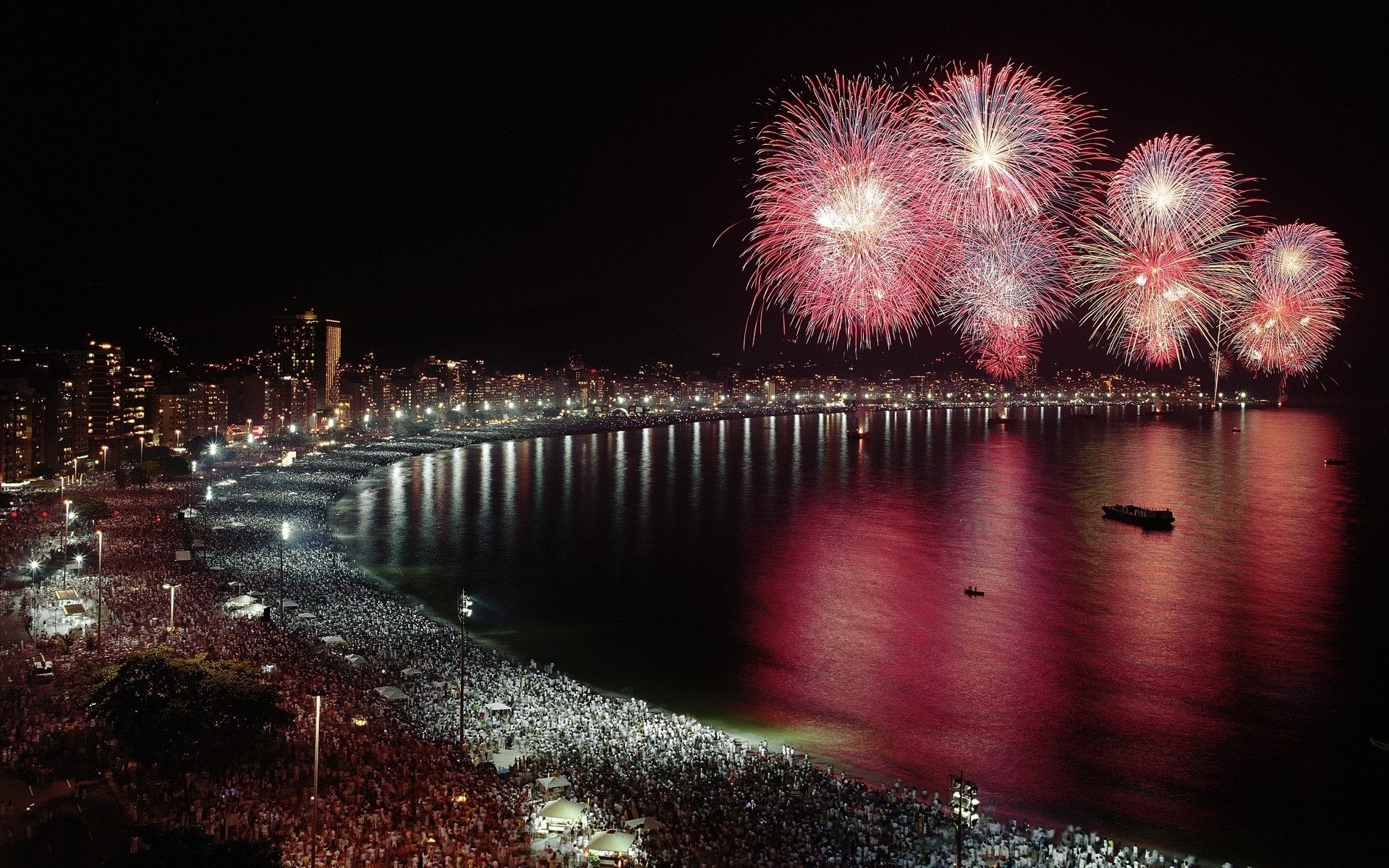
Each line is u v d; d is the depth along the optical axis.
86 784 49.09
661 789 55.31
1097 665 89.62
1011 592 120.25
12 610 83.75
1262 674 87.12
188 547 119.31
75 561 105.44
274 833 44.81
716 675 86.06
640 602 114.06
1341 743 70.88
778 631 101.19
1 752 52.47
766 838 48.91
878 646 95.81
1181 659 91.69
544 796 51.91
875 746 69.75
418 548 145.50
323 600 96.69
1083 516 185.12
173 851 37.84
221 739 52.31
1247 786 63.56
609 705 72.25
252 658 72.38
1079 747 69.81
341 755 55.31
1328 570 134.38
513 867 43.72
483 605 111.12
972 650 94.81
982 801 60.62
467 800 50.22
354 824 46.06
